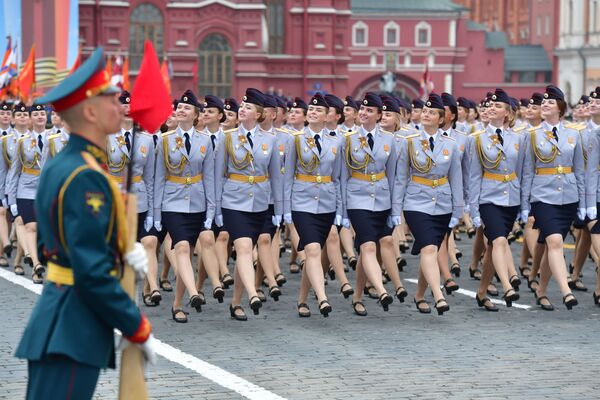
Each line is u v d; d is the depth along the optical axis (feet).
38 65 374.22
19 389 70.90
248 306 105.19
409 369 77.15
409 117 152.25
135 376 42.19
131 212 41.98
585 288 116.88
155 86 55.93
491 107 101.65
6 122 126.52
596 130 103.65
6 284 117.70
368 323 96.22
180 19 587.68
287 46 622.13
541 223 102.94
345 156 98.48
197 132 96.99
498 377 74.90
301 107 113.91
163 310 102.37
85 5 572.51
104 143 42.45
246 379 73.72
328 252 102.27
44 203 40.96
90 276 39.78
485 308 103.76
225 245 109.60
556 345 86.43
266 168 97.96
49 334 40.65
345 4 629.51
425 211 98.27
